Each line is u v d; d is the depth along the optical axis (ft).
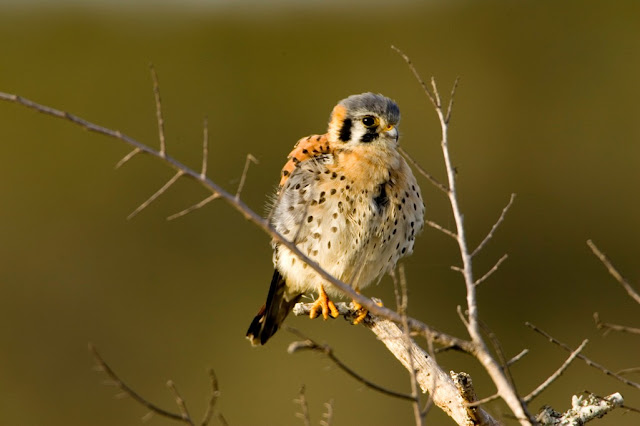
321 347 15.03
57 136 80.07
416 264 68.74
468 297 17.54
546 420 22.76
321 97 81.56
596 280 69.41
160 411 16.85
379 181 32.32
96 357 16.90
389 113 32.50
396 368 60.13
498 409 16.98
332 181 32.12
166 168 77.15
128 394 16.88
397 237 33.32
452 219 72.64
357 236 32.32
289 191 32.68
